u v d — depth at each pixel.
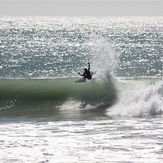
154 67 164.75
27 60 187.00
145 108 77.75
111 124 67.62
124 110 78.69
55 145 53.97
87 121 70.69
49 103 86.81
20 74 148.38
